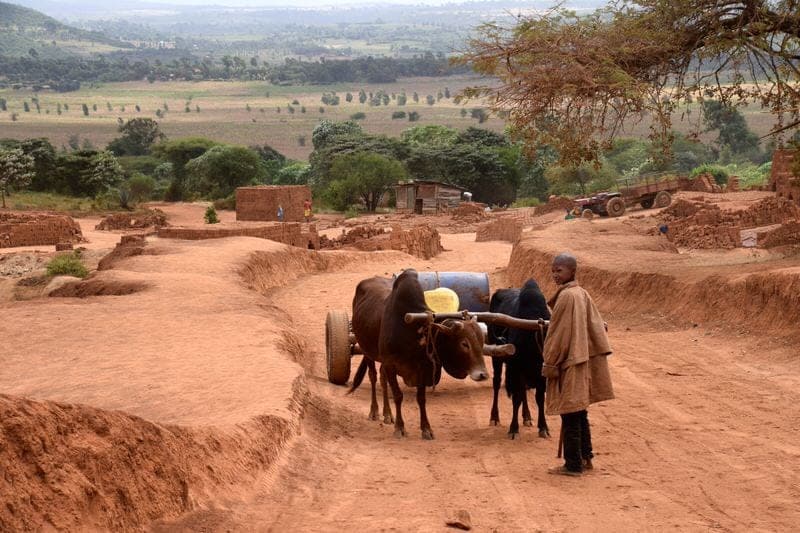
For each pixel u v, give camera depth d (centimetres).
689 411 1288
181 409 994
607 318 2292
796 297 1739
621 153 11725
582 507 799
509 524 744
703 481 904
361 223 8144
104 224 7406
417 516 758
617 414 1274
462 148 12738
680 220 4116
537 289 1143
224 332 1599
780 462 984
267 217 7044
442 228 7900
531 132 2347
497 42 2308
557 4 2322
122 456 654
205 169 12975
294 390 1134
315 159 13750
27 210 9094
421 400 1130
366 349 1259
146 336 1559
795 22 2227
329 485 869
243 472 815
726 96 2345
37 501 558
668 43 2283
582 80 2245
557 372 921
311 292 3014
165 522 660
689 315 2073
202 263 2844
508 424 1245
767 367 1573
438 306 1275
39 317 1761
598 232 3925
